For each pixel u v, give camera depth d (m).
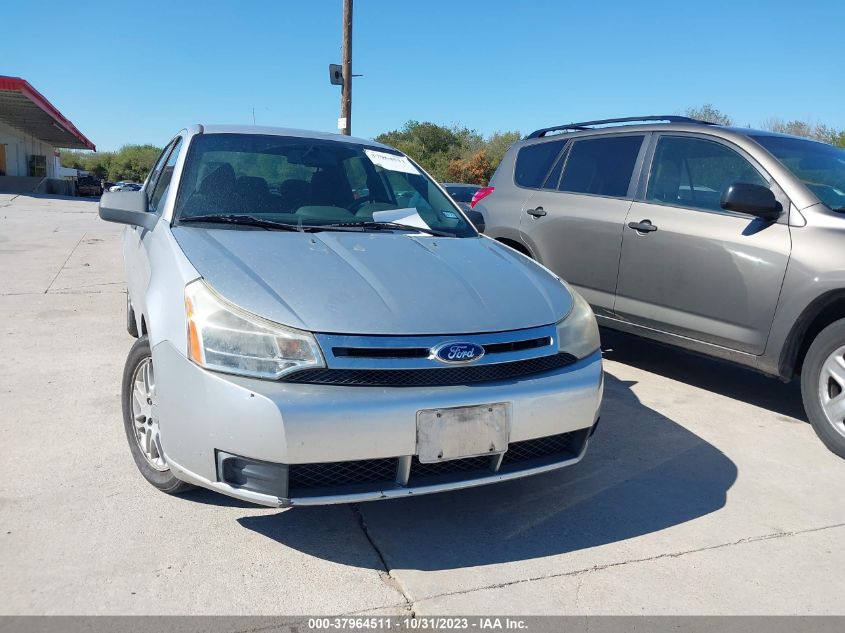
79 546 2.65
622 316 5.06
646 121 5.35
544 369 2.87
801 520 3.14
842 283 3.75
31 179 35.47
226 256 2.89
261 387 2.46
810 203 4.09
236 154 3.80
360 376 2.53
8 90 25.12
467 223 4.12
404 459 2.55
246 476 2.50
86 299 7.06
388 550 2.75
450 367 2.64
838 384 3.85
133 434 3.18
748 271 4.21
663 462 3.72
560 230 5.46
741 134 4.62
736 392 4.97
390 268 3.03
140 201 3.64
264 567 2.59
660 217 4.76
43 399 4.15
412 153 55.72
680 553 2.83
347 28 16.06
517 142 6.37
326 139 4.27
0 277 8.12
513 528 2.98
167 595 2.39
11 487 3.06
